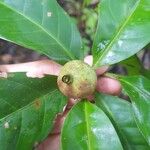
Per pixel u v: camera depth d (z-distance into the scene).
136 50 0.18
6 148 0.16
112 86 0.21
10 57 0.49
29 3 0.18
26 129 0.17
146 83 0.18
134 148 0.18
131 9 0.19
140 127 0.16
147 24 0.18
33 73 0.18
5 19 0.18
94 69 0.18
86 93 0.17
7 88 0.17
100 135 0.16
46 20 0.18
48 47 0.18
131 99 0.17
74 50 0.18
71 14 0.36
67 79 0.16
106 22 0.19
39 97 0.17
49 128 0.17
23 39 0.17
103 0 0.19
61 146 0.16
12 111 0.17
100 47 0.18
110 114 0.18
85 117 0.16
